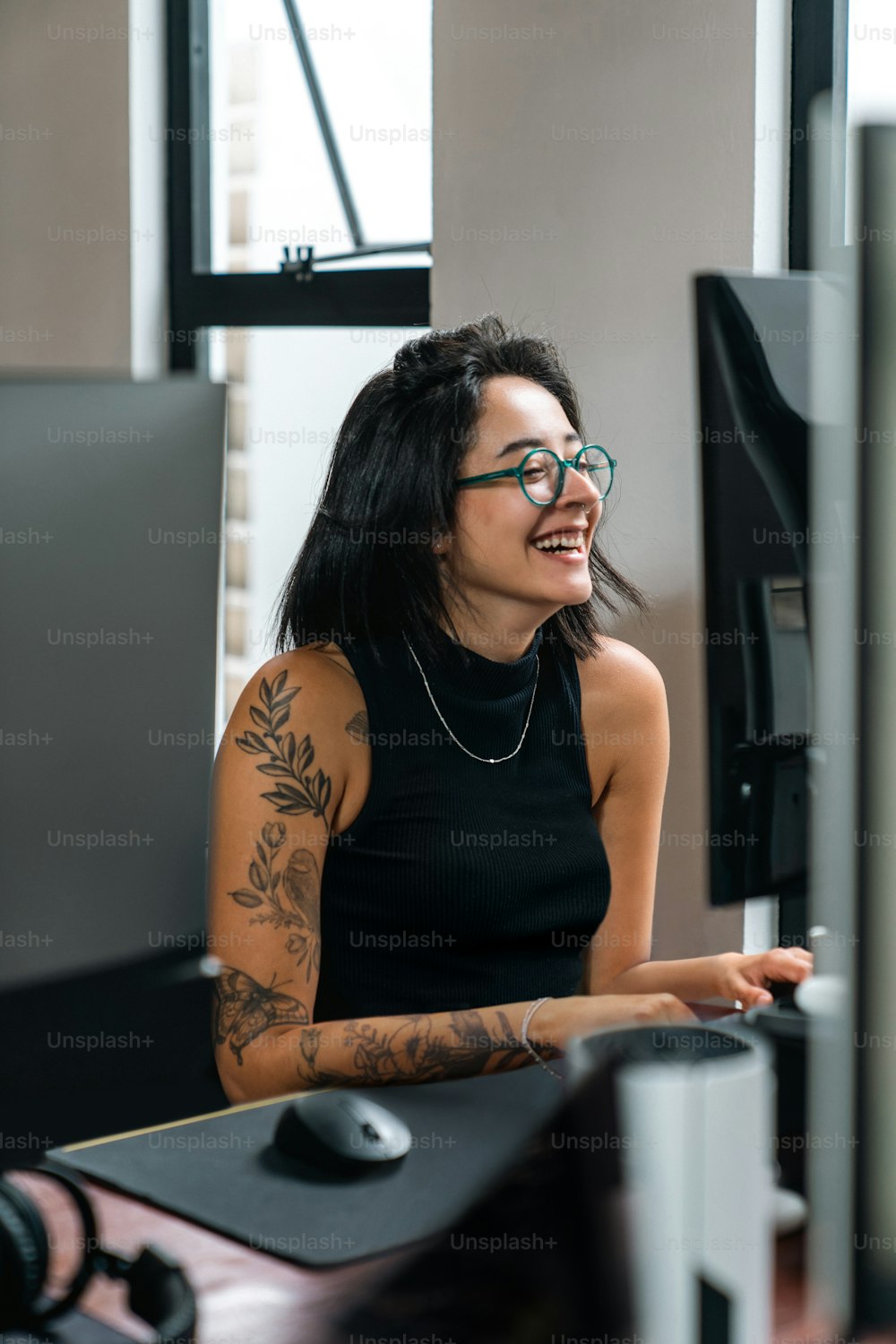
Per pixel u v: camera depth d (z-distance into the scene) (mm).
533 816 1531
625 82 2408
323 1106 949
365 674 1475
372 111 3014
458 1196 884
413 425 1479
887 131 487
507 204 2592
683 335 2371
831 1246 512
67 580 770
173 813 819
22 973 759
